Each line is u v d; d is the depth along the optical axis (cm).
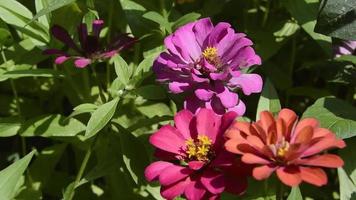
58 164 75
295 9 69
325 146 50
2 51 67
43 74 63
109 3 73
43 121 65
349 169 62
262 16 79
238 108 57
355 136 63
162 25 65
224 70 57
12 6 66
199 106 57
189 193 51
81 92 71
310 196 69
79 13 68
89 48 59
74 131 64
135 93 62
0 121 66
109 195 70
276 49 72
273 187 60
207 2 75
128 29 74
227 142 50
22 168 58
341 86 77
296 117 51
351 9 63
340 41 71
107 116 58
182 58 58
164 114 70
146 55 68
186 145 55
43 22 68
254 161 49
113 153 65
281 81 73
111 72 73
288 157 49
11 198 61
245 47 57
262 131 50
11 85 72
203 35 59
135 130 66
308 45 77
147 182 62
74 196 68
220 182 51
